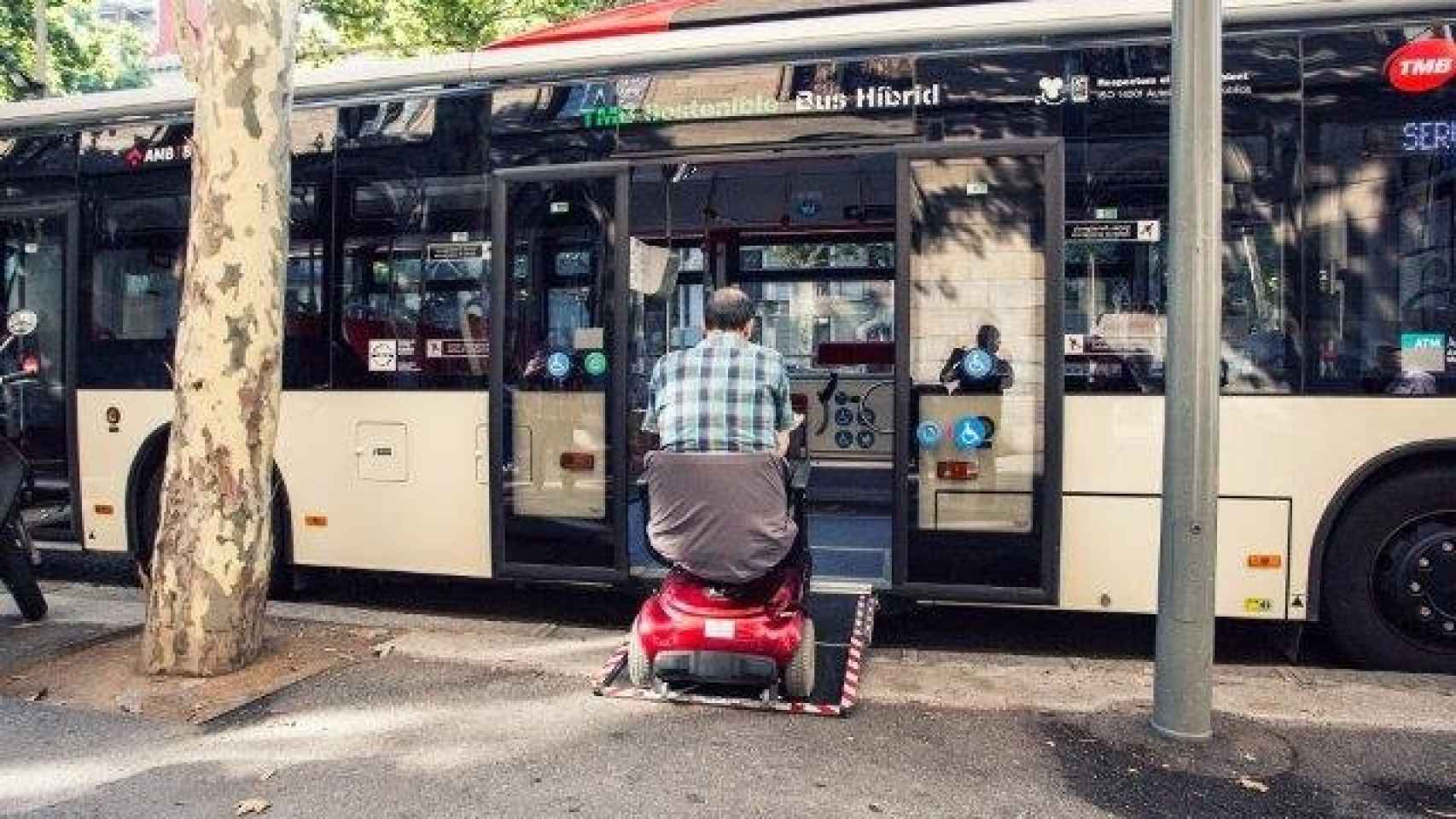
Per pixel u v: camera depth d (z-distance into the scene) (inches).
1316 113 179.9
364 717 160.4
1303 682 177.3
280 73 177.6
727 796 133.2
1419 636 181.5
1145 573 185.8
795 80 200.5
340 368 227.6
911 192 192.4
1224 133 183.0
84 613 222.7
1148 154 185.5
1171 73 151.6
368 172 225.3
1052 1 190.5
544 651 195.6
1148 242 185.5
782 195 295.3
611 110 210.2
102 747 148.3
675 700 166.6
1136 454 185.6
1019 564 189.2
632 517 253.0
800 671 163.6
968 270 190.9
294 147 229.6
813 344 321.7
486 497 218.5
